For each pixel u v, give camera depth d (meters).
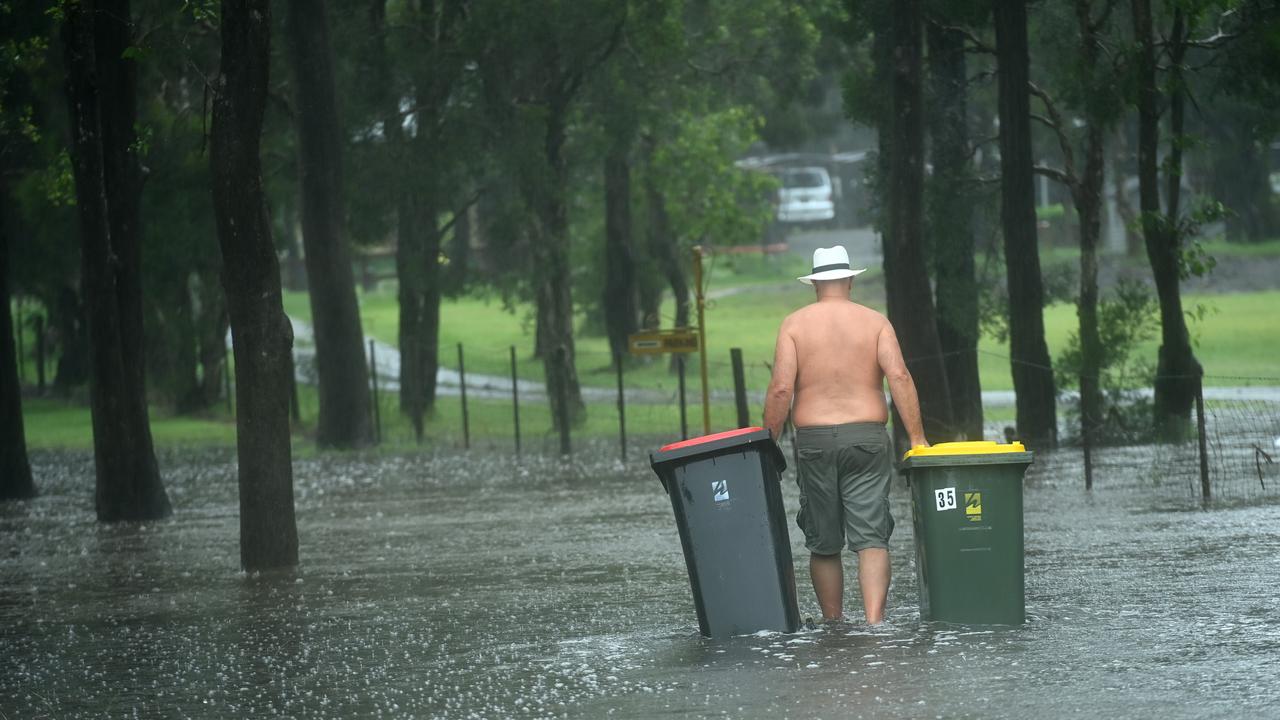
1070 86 83.12
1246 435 82.00
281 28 110.06
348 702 26.64
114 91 68.75
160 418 150.25
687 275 172.75
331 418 108.94
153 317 150.00
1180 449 75.56
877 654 27.58
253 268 48.75
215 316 153.00
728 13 132.75
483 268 139.38
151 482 69.44
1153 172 82.12
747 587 30.33
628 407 132.12
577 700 25.42
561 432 97.19
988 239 93.56
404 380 129.25
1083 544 42.91
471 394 156.75
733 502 30.41
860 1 81.88
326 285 108.06
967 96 93.31
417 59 113.25
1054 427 82.62
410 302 128.38
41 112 90.50
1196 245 81.62
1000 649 27.55
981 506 30.03
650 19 112.12
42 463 111.94
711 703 24.48
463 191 126.31
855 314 32.00
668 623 33.22
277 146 127.81
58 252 129.50
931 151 90.06
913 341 76.44
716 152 158.38
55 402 180.00
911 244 76.62
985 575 30.03
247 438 49.00
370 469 92.94
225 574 48.09
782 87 141.75
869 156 87.81
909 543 46.31
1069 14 86.06
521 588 40.47
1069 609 31.78
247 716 26.00
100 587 46.28
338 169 107.75
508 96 113.00
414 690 27.31
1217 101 94.25
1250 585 34.16
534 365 185.00
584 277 197.75
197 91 107.62
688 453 30.39
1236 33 80.38
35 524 69.06
